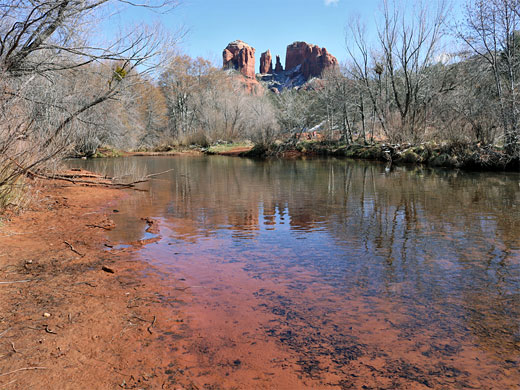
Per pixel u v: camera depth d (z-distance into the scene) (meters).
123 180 15.60
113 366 2.86
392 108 32.69
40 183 10.34
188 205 10.08
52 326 3.39
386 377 2.81
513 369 2.92
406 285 4.64
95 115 12.46
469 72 23.25
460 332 3.50
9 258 5.20
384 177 16.58
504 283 4.68
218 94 56.16
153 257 5.59
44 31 7.95
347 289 4.52
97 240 6.36
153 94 48.94
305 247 6.26
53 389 2.55
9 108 7.18
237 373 2.84
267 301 4.15
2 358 2.88
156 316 3.71
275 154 35.25
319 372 2.87
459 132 20.92
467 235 6.94
